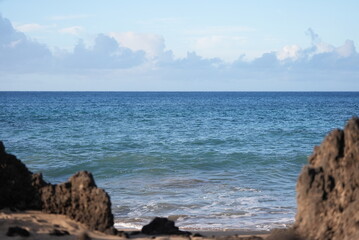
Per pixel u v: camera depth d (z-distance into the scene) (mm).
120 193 22719
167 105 124688
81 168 29250
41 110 91812
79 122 62438
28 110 91375
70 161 31375
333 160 10961
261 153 35531
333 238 10344
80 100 164375
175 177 26781
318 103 142750
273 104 134125
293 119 71625
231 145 40625
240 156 33969
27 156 33062
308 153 35719
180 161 31781
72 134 47281
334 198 10734
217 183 25156
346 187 10664
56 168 29141
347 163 10773
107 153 34812
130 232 13578
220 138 45281
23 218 12086
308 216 10812
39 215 12516
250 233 15797
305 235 10758
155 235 12984
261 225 17422
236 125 60750
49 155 33562
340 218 10453
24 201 12961
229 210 19734
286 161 32312
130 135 47312
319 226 10617
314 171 11031
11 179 12930
